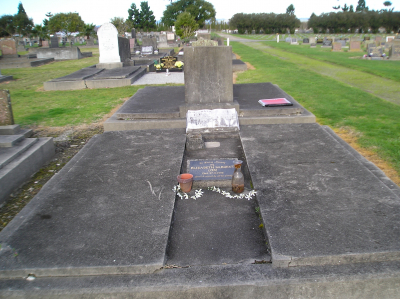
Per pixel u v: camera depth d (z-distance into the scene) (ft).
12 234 9.57
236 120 18.98
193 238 9.59
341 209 10.16
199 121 18.94
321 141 16.40
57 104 31.68
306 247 8.47
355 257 8.16
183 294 7.72
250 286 7.73
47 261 8.40
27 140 17.49
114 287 7.76
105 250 8.75
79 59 81.41
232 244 9.26
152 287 7.75
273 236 8.98
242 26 234.99
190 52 19.83
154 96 26.27
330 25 211.61
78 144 20.48
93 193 11.87
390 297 7.88
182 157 15.08
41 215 10.53
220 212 10.98
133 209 10.76
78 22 153.69
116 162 14.65
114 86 39.91
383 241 8.55
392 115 23.99
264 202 10.79
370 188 11.43
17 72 58.44
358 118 23.56
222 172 13.47
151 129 19.38
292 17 226.79
